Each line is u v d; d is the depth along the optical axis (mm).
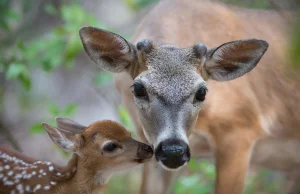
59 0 21641
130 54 10211
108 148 9562
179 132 9016
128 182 15164
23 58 15938
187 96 9375
